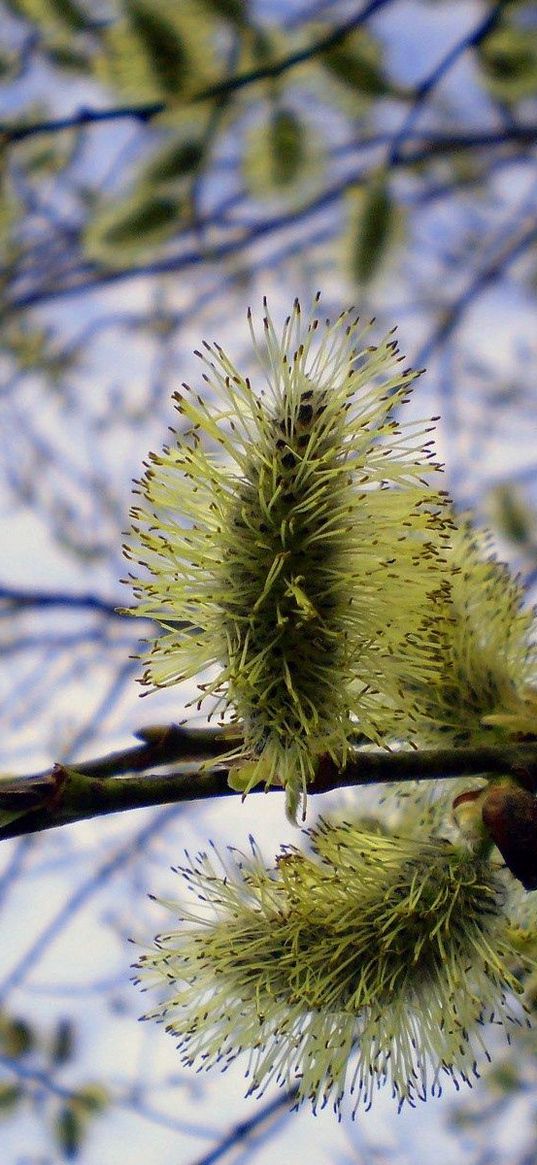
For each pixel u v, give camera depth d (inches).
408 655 10.5
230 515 10.6
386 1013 10.8
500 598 11.2
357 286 13.6
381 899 10.9
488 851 10.9
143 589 10.5
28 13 13.0
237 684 10.3
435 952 10.8
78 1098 14.6
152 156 12.9
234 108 13.0
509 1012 10.8
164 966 11.0
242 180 13.6
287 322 10.7
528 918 11.0
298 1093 10.8
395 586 10.5
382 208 13.5
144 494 10.6
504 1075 15.1
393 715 10.5
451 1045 10.7
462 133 15.6
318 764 10.3
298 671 10.4
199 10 12.6
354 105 13.3
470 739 11.0
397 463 10.6
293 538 10.5
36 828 9.9
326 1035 10.8
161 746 10.3
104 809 10.0
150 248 13.2
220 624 10.5
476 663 11.0
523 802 10.3
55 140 14.5
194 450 10.6
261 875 11.0
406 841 10.9
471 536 11.4
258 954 10.9
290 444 10.6
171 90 12.6
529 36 13.1
